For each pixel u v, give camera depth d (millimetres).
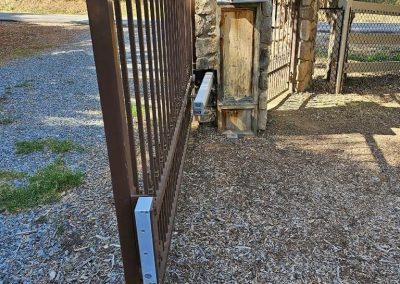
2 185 2676
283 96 4910
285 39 4859
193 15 3271
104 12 960
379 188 2652
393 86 5410
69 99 4918
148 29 1433
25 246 2053
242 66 3334
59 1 15438
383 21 5848
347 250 2010
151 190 1484
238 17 3164
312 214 2322
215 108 3613
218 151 3213
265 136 3570
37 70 6398
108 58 1003
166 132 1895
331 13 5074
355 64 5012
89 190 2584
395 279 1814
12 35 9695
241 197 2500
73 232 2148
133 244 1286
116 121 1080
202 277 1819
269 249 2010
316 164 3008
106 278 1820
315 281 1797
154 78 1616
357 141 3490
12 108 4523
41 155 3217
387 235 2133
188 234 2121
